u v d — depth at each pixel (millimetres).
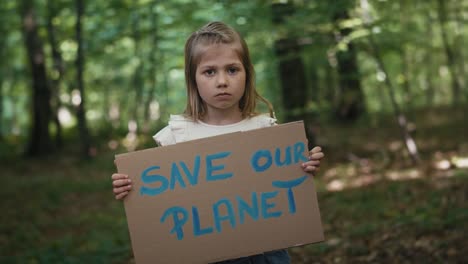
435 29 20500
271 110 3002
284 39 10172
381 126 17297
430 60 23438
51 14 17594
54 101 21281
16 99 31625
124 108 28750
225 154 2789
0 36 21062
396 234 5637
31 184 13016
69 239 7227
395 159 11164
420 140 13297
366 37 9195
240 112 2926
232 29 2773
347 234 6004
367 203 7426
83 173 14625
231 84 2684
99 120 29125
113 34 16734
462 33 21172
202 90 2711
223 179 2781
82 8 16062
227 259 2758
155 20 15859
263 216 2781
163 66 19578
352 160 11664
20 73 24719
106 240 6832
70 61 21703
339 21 9047
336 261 5203
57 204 10484
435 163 9953
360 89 18062
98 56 18703
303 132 2816
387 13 9445
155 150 2771
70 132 23781
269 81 14062
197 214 2764
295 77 11859
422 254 4969
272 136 2812
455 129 14305
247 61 2785
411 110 19594
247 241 2770
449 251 4895
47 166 16594
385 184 8680
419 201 7098
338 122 18609
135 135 21016
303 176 2812
